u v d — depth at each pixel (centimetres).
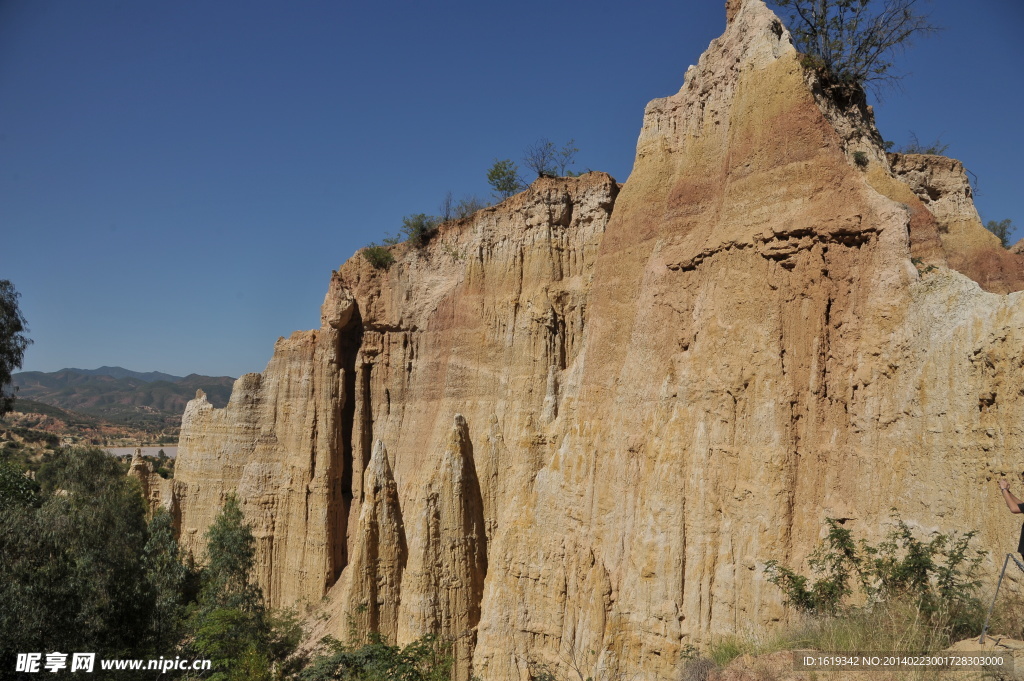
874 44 2189
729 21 2356
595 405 2436
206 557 4244
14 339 3812
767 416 1756
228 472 4481
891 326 1609
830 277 1747
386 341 4075
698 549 1817
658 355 2161
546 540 2444
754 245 1889
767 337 1806
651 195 2441
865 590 1412
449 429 3438
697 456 1870
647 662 1855
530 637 2412
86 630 2786
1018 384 1312
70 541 2945
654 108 2553
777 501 1689
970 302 1466
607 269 2522
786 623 1584
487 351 3409
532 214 3378
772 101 1977
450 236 3856
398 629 2950
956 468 1401
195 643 3344
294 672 3375
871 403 1609
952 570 1285
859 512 1581
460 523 2925
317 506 4025
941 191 2584
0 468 3222
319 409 4156
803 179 1847
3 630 2473
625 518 2097
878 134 2273
